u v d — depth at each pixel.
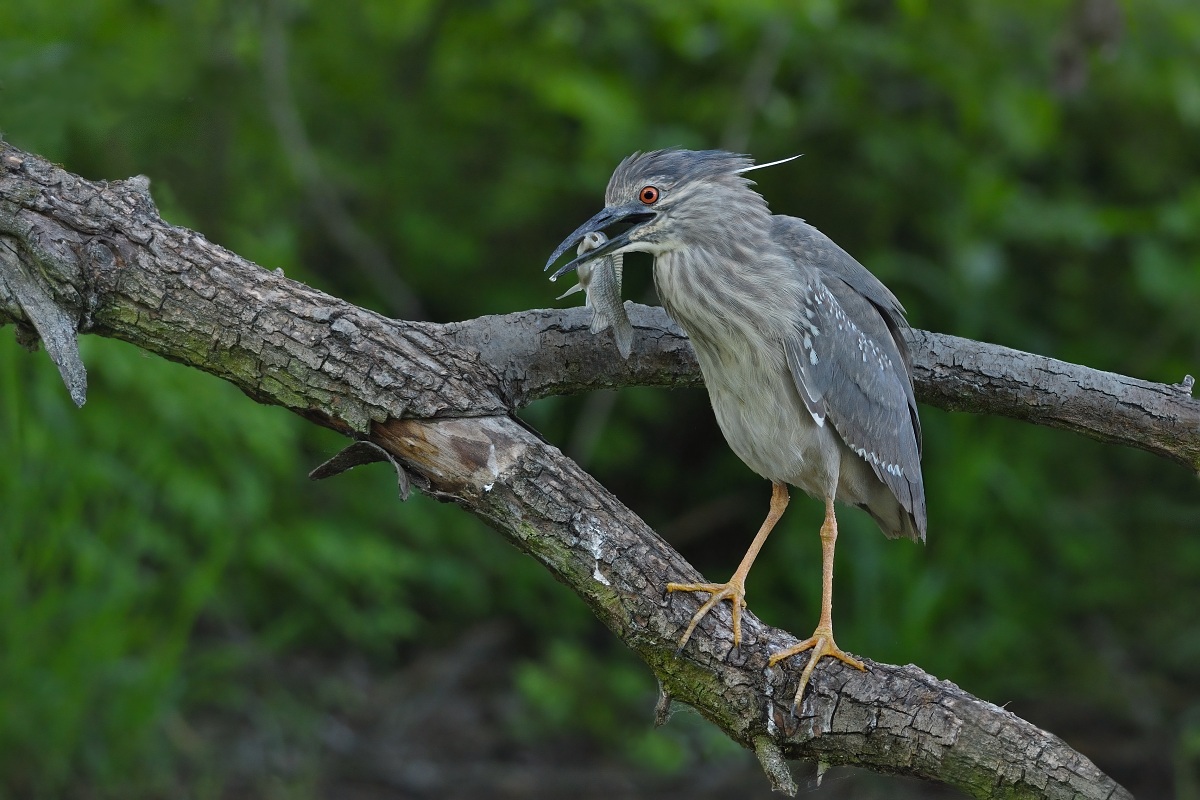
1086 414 6.29
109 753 9.80
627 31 12.66
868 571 12.16
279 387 4.84
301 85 13.39
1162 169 14.38
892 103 13.48
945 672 12.28
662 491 15.12
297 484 12.43
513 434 4.79
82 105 9.72
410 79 13.98
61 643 9.55
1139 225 12.63
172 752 10.73
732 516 14.74
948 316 13.66
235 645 12.09
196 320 4.81
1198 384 13.38
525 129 13.94
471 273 14.24
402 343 4.85
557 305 13.89
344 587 13.02
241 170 12.24
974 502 12.66
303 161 11.69
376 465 12.77
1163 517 13.99
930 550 12.70
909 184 13.51
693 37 12.01
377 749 11.79
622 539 4.79
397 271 13.99
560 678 12.69
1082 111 13.97
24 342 5.05
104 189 4.93
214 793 10.45
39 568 9.62
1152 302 13.85
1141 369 13.85
